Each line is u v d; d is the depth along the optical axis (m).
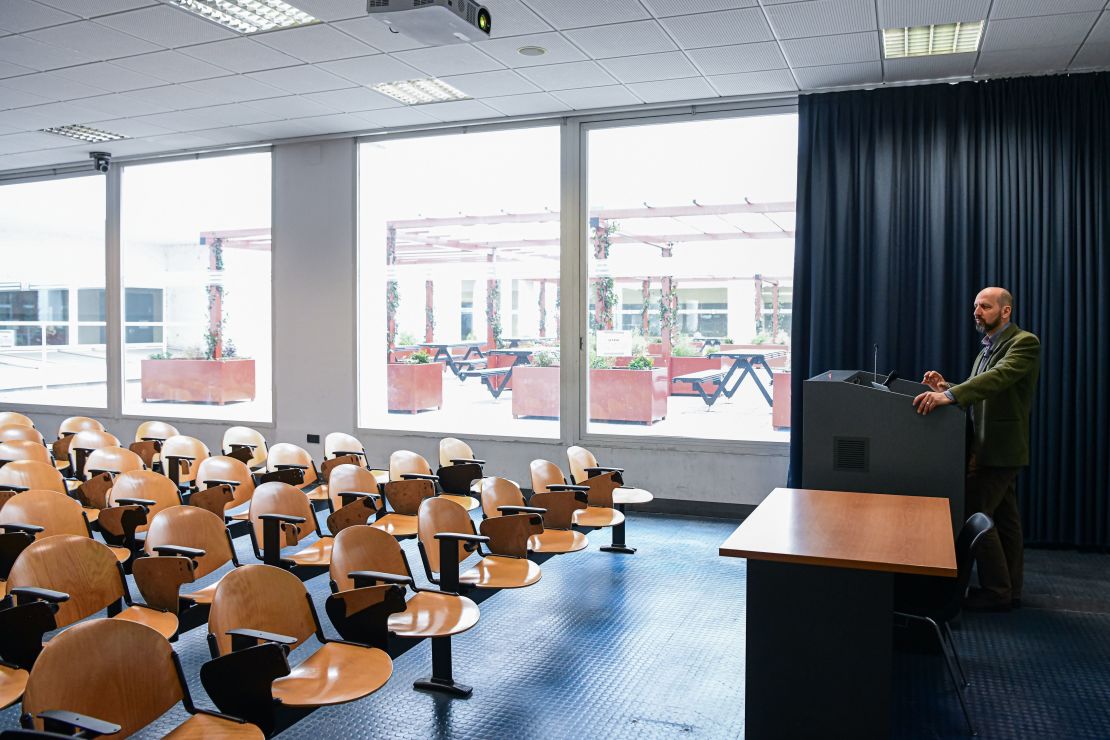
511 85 6.36
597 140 7.22
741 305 6.86
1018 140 5.82
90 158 9.16
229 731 2.35
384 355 8.04
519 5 4.77
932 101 6.00
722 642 4.12
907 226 6.07
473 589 3.60
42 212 9.79
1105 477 5.71
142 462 5.50
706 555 5.69
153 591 3.24
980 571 4.59
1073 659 3.94
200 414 8.92
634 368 7.15
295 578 2.87
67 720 2.02
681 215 6.98
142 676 2.32
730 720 3.32
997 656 3.98
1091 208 5.71
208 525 3.62
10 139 8.26
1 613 2.65
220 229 8.73
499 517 3.94
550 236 7.36
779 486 6.68
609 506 5.03
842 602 2.79
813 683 2.82
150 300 9.13
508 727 3.25
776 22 5.01
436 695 3.52
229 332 8.74
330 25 5.12
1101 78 5.68
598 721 3.31
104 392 9.48
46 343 9.80
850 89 6.23
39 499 3.83
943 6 4.72
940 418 3.88
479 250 7.62
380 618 2.92
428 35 4.30
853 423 3.99
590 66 5.88
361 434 8.07
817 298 6.27
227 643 2.59
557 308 7.36
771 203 6.76
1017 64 5.67
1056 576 5.25
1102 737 3.21
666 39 5.32
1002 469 4.42
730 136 6.86
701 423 6.98
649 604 4.68
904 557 2.75
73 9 4.88
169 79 6.23
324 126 7.69
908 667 3.87
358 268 8.03
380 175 7.98
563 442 7.32
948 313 6.00
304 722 3.27
